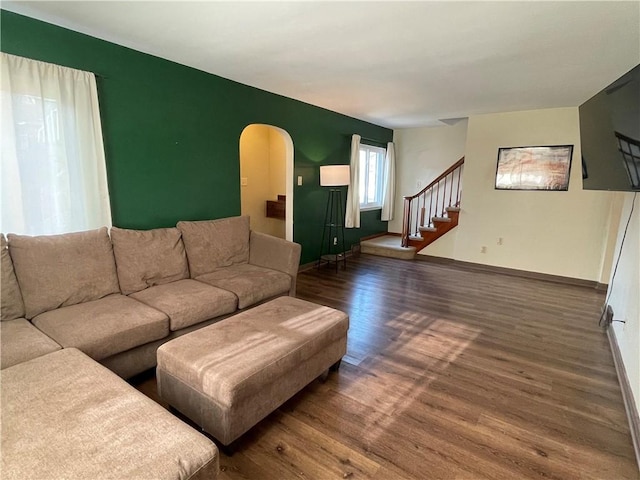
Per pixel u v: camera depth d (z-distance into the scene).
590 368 2.51
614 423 1.94
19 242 2.10
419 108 4.76
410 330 3.08
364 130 6.00
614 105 2.13
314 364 2.08
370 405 2.04
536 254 4.89
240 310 2.77
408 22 2.19
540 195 4.77
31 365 1.54
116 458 1.06
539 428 1.88
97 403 1.30
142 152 2.94
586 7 1.95
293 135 4.51
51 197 2.39
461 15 2.08
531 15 2.06
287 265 3.29
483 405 2.06
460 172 6.23
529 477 1.57
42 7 2.08
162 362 1.80
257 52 2.78
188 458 1.09
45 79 2.29
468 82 3.46
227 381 1.55
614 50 2.57
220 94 3.51
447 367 2.48
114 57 2.66
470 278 4.78
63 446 1.09
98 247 2.43
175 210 3.26
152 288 2.65
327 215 5.40
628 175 2.03
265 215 6.05
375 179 6.93
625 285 2.83
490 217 5.18
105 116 2.66
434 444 1.75
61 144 2.40
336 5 1.99
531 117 4.71
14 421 1.19
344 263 5.26
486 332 3.07
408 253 5.85
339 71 3.21
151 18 2.21
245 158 5.60
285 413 1.96
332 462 1.62
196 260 3.06
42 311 2.13
